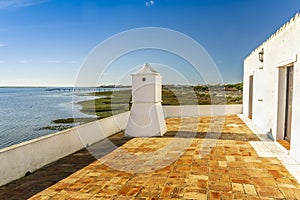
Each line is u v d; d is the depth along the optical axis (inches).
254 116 436.1
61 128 594.9
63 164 225.6
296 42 218.4
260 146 273.4
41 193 161.8
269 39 326.6
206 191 159.0
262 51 364.2
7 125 652.7
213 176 185.3
